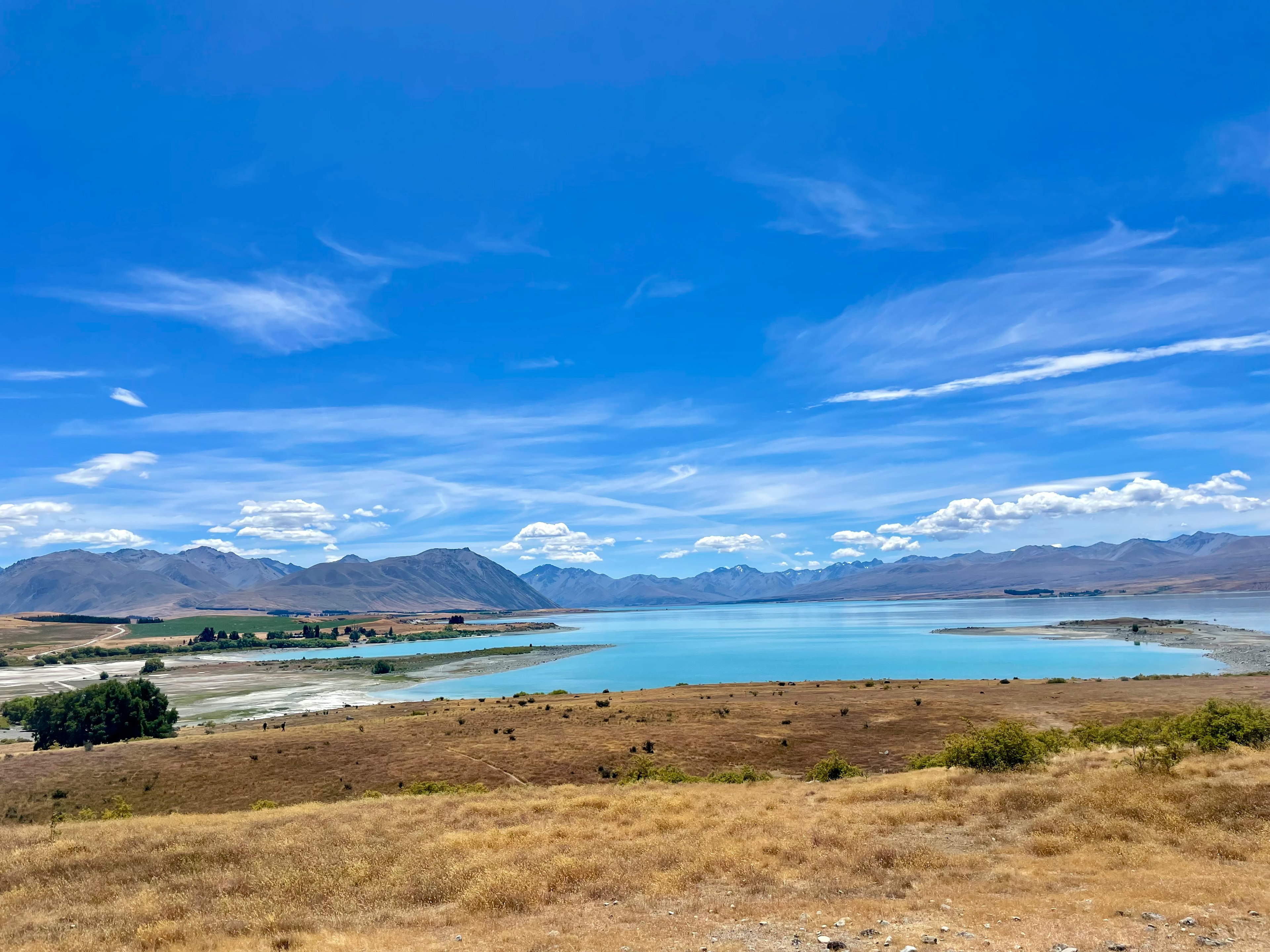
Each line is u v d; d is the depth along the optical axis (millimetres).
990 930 14016
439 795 40688
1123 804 23422
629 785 43281
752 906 16734
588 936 15148
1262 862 17734
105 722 103312
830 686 131500
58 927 18250
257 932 17188
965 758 37250
